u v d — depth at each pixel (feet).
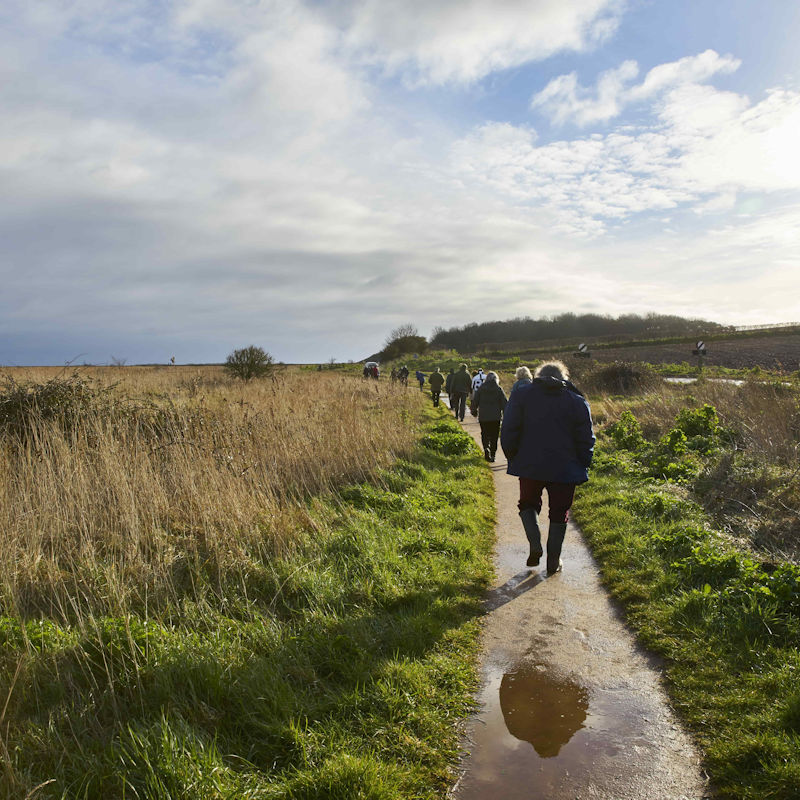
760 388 38.17
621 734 9.57
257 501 19.20
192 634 11.73
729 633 12.16
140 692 9.62
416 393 67.62
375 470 26.00
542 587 16.11
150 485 18.63
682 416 34.60
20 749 8.33
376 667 11.07
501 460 36.50
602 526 20.74
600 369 75.31
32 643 10.98
